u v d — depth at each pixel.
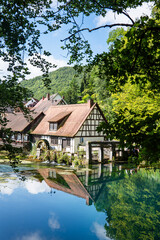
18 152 5.45
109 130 3.19
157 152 2.58
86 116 22.83
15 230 6.38
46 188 11.12
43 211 7.96
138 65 3.48
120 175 14.65
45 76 4.71
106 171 16.14
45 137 25.12
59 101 48.09
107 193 10.40
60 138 23.30
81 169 17.03
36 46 4.46
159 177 13.77
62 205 8.67
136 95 11.84
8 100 4.54
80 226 6.70
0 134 5.27
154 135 2.66
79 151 19.91
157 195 10.14
